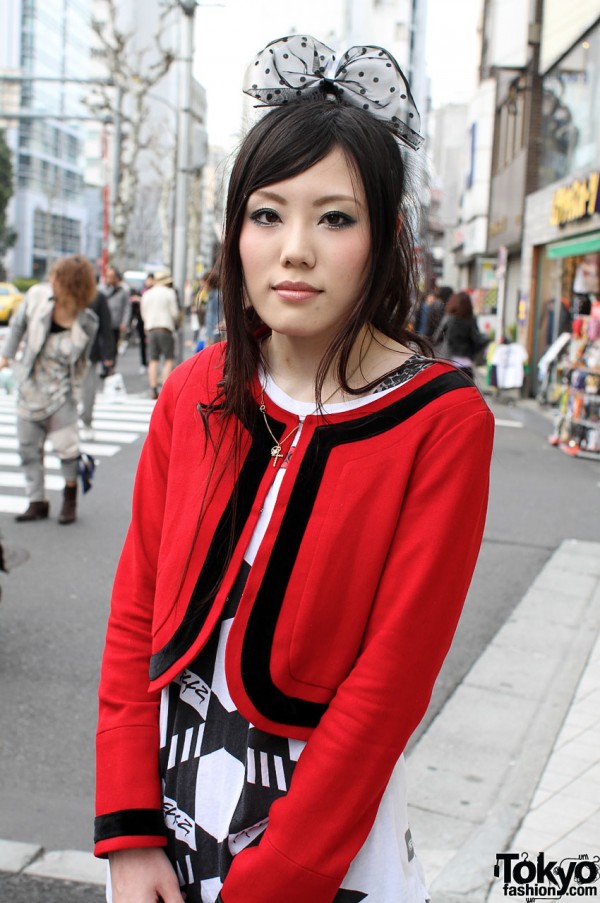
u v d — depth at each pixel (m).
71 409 6.58
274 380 1.28
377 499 1.16
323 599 1.15
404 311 1.31
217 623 1.21
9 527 6.57
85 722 3.70
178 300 13.83
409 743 3.54
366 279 1.18
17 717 3.71
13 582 5.38
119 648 1.33
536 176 17.55
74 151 102.69
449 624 1.15
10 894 2.57
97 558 5.89
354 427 1.19
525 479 9.09
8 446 9.93
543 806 3.01
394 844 1.22
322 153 1.16
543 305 16.77
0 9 87.00
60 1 95.88
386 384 1.21
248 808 1.18
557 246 14.57
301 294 1.17
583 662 4.33
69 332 6.47
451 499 1.14
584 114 14.54
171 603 1.24
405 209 1.29
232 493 1.23
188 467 1.29
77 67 103.00
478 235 24.03
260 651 1.16
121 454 9.48
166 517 1.30
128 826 1.22
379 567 1.15
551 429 12.76
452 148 37.91
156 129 43.94
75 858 2.77
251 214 1.21
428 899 1.29
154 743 1.28
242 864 1.13
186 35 14.01
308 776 1.12
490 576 5.82
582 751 3.41
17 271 90.44
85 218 105.88
